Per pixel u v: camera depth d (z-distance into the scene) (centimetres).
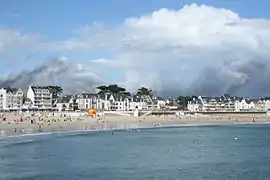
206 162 6812
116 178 5359
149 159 7162
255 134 14200
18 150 8288
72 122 18125
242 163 6725
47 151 8194
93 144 9856
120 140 11156
